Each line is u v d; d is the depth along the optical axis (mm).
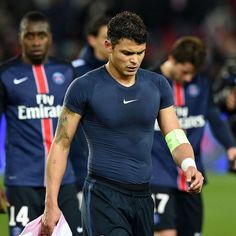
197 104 25641
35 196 22938
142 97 18094
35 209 22969
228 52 64625
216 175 46156
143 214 18297
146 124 18188
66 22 64438
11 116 23156
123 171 18016
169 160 24906
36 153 22938
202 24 70250
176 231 25562
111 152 18062
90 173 18250
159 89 18438
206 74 25984
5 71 23234
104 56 25719
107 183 18047
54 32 64000
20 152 22969
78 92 17953
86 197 18188
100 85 17984
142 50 17547
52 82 23469
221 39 67250
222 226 34156
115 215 17938
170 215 24844
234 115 29938
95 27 25703
